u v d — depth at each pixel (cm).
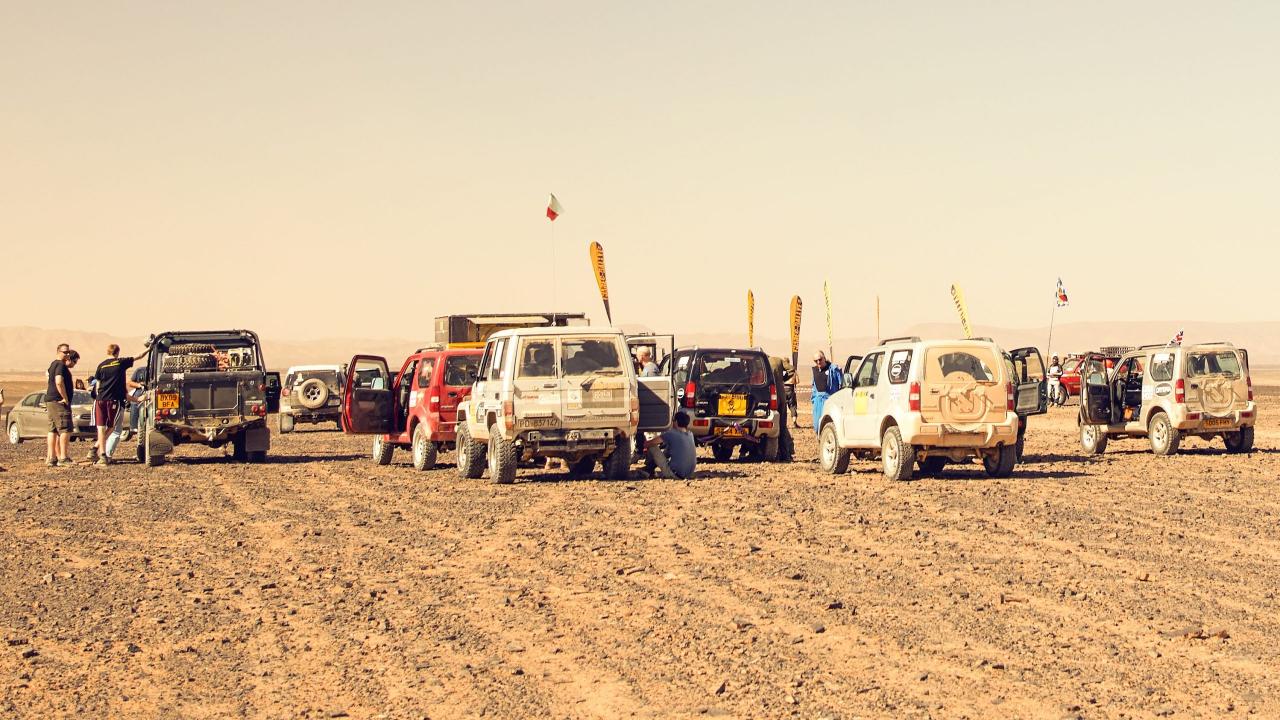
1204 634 855
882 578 1080
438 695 745
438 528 1438
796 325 3388
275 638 896
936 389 1856
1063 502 1602
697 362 2280
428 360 2252
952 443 1869
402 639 885
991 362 1884
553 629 905
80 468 2406
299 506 1694
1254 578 1063
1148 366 2434
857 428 1997
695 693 737
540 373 1873
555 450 1878
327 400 4031
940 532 1343
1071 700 711
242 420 2498
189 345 2578
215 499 1806
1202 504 1572
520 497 1733
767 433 2277
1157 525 1383
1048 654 813
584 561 1187
